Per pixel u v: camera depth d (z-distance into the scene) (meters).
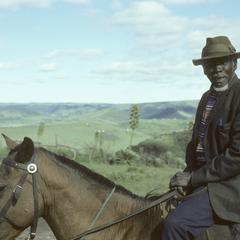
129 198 5.33
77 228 5.12
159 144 42.53
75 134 134.88
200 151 5.11
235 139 4.77
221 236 4.83
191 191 5.07
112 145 58.09
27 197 4.93
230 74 5.06
